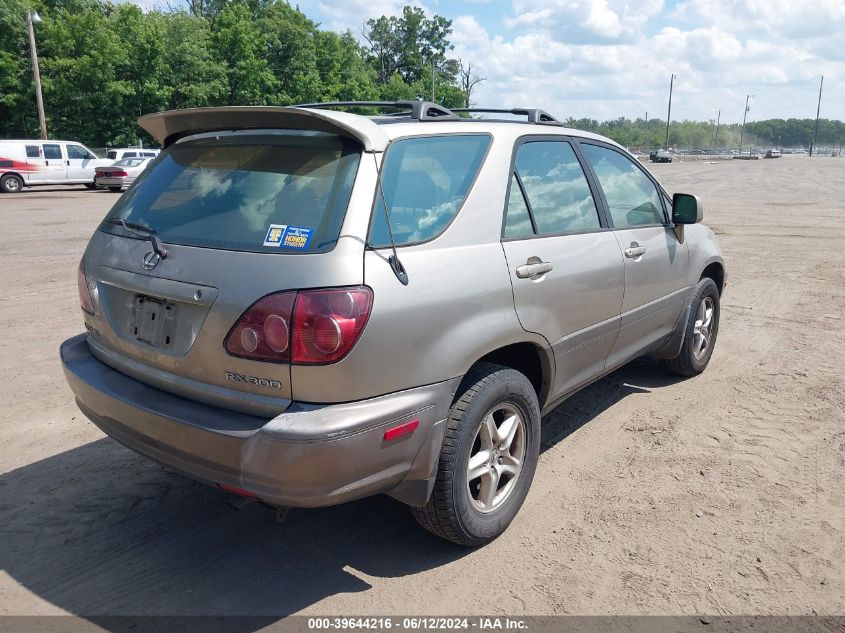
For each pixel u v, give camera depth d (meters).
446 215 3.06
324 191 2.76
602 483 3.91
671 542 3.33
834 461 4.17
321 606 2.88
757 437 4.51
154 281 2.89
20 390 5.21
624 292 4.20
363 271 2.62
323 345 2.52
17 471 3.97
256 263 2.64
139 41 43.28
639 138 161.12
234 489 2.65
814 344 6.58
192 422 2.66
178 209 3.06
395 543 3.34
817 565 3.16
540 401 3.73
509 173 3.45
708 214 18.59
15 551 3.21
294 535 3.40
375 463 2.68
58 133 44.00
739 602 2.91
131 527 3.43
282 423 2.52
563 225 3.79
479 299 3.05
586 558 3.21
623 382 5.57
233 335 2.62
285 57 58.03
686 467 4.10
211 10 65.75
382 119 3.19
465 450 3.02
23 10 41.59
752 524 3.49
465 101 82.44
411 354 2.76
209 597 2.93
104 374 3.15
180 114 3.19
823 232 14.70
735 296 8.66
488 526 3.24
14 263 10.72
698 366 5.62
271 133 3.04
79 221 16.56
